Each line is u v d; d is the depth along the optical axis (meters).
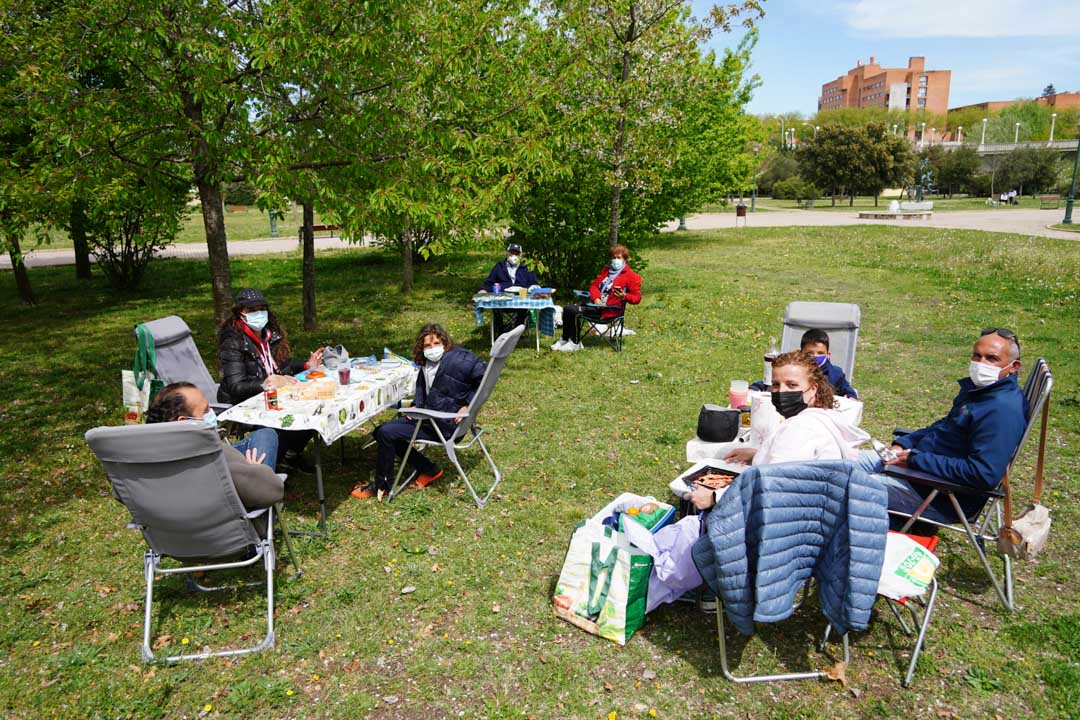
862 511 2.62
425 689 3.11
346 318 11.56
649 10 11.05
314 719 2.95
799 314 6.11
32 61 5.77
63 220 6.42
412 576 4.00
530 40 8.58
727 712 2.94
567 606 3.56
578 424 6.47
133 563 4.25
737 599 2.70
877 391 7.36
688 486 3.54
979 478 3.35
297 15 6.11
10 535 4.60
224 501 3.26
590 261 13.15
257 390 5.09
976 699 2.97
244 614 3.68
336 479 5.33
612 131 11.80
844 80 187.25
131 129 6.48
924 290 13.43
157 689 3.13
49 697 3.10
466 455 5.78
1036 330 9.82
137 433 3.02
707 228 31.75
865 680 3.10
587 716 2.93
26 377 8.50
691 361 8.62
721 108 19.38
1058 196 58.97
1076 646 3.24
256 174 6.80
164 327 5.68
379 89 7.27
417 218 7.29
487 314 11.31
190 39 6.11
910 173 58.16
